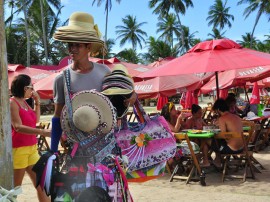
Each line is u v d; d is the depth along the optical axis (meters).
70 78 2.90
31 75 11.25
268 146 10.69
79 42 2.85
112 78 2.94
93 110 2.71
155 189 6.52
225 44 7.01
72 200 2.69
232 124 7.00
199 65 6.53
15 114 4.18
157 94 10.36
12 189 3.25
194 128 8.40
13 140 4.22
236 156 7.87
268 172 7.51
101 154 2.75
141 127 3.13
